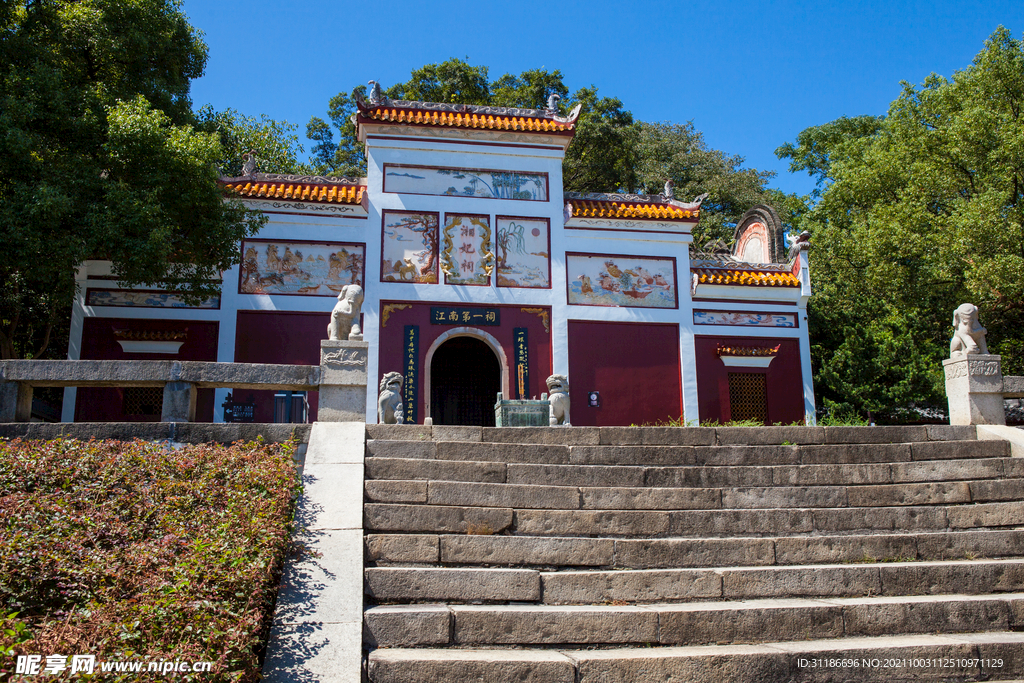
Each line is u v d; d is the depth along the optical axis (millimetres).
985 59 21203
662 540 6480
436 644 5062
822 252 28000
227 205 16000
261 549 5184
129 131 13469
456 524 6480
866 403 21359
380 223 18656
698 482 7910
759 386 19984
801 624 5559
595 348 19047
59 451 6934
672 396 19172
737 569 6133
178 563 4926
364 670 4715
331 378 8523
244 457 7074
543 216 19500
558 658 4879
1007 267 18219
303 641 4594
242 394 17172
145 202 13508
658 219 19750
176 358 17188
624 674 4867
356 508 6258
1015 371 20781
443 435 8633
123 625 4203
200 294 16234
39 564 4965
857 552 6754
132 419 16500
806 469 8164
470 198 19234
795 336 20281
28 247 12148
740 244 25000
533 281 19094
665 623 5398
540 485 7227
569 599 5750
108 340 17078
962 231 19172
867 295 24531
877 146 27172
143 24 16266
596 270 19500
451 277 18703
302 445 7984
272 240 18094
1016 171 20031
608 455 8273
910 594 6246
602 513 6863
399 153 19219
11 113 12594
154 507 5949
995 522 7625
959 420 10453
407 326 18281
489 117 19922
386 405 11734
